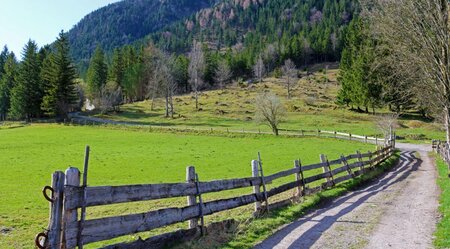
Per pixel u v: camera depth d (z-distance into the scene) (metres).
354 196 17.28
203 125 83.38
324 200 15.98
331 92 134.50
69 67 93.38
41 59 116.00
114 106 109.06
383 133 64.75
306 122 85.12
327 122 84.62
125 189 7.70
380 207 14.24
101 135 65.62
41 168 30.94
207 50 170.50
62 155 40.62
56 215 6.41
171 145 51.56
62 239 6.45
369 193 18.08
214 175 27.28
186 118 94.56
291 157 38.81
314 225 11.43
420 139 66.56
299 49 195.88
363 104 95.69
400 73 25.25
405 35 23.42
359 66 94.88
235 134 64.44
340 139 58.44
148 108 113.25
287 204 14.50
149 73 135.75
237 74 178.25
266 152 43.56
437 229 10.62
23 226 12.81
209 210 10.17
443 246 9.02
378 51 26.45
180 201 17.09
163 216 8.57
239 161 35.75
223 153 42.69
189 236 9.33
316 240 9.73
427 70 23.55
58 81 92.00
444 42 22.06
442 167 27.95
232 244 9.23
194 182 9.76
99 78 130.50
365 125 81.44
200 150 45.75
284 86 147.50
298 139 59.50
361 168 24.55
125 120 93.88
